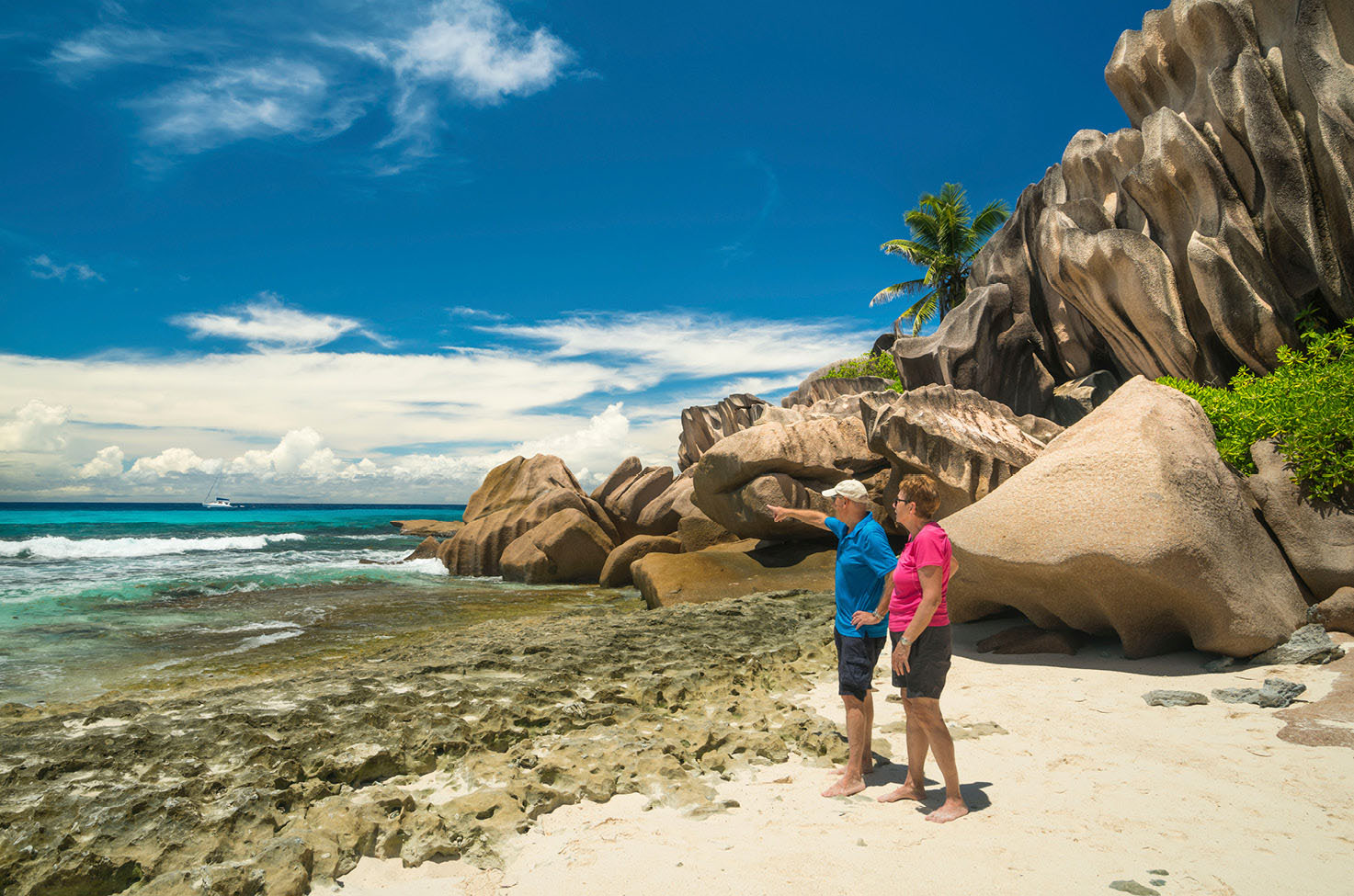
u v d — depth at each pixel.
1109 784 3.92
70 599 14.75
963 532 7.29
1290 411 7.74
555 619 11.82
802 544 14.83
